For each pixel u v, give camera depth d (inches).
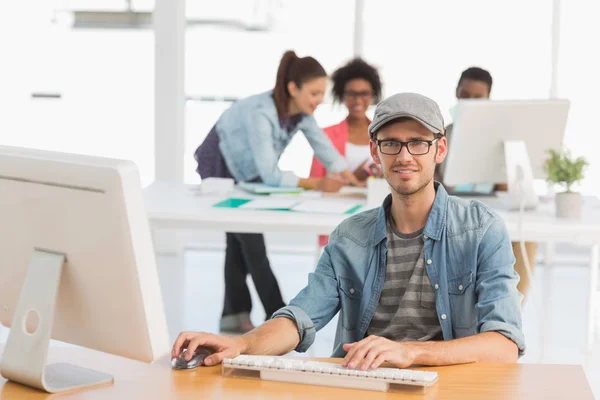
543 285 257.6
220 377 81.0
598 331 208.7
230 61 299.6
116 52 298.0
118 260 72.2
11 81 295.1
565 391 76.4
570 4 276.4
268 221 150.4
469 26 281.3
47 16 295.1
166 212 153.9
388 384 76.4
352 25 289.0
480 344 85.4
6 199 77.4
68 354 88.4
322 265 99.1
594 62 276.8
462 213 94.8
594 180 278.7
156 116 285.1
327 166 189.3
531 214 159.5
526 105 157.3
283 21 294.7
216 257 295.9
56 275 75.4
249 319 206.2
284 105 183.6
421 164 91.8
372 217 97.7
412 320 94.7
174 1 280.7
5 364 78.5
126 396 75.9
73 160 73.1
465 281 93.4
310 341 94.3
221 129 190.7
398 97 91.8
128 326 74.1
